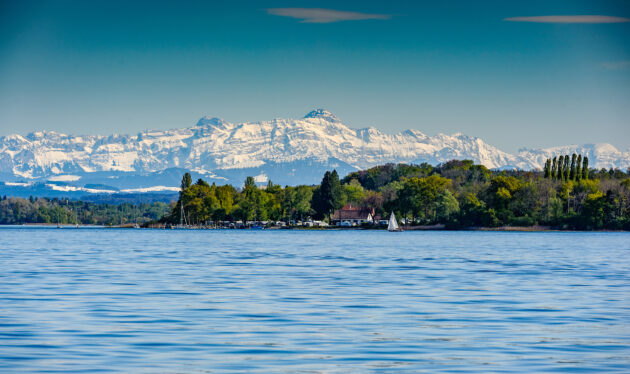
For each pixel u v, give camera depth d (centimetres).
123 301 7544
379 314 6725
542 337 5591
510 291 8638
